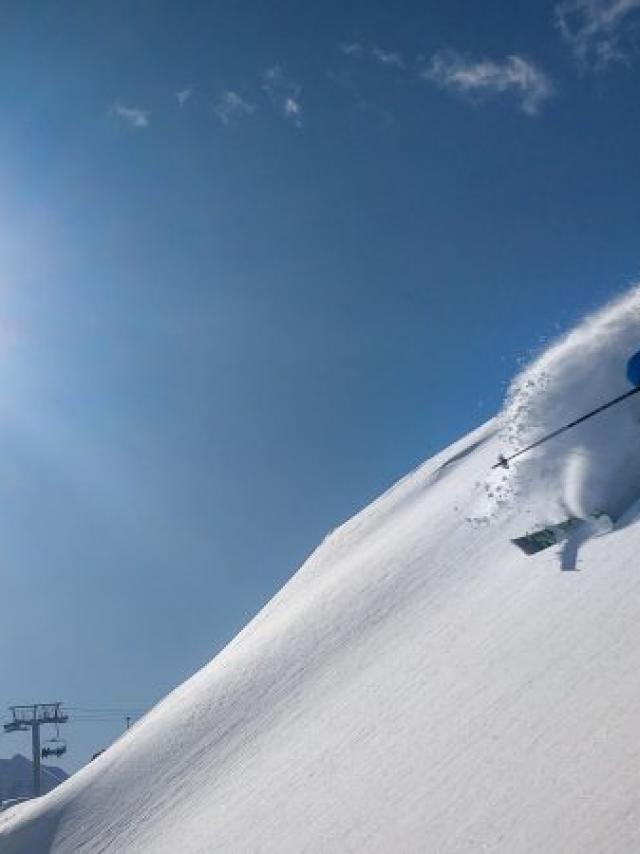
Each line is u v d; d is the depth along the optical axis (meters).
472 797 4.77
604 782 3.95
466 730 5.67
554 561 7.21
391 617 10.29
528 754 4.73
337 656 10.63
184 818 9.42
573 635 5.66
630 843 3.40
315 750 7.96
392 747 6.50
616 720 4.38
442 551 11.02
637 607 5.32
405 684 7.66
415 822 5.00
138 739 14.03
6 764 95.06
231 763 10.04
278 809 7.16
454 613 8.38
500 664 6.21
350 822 5.73
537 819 4.07
